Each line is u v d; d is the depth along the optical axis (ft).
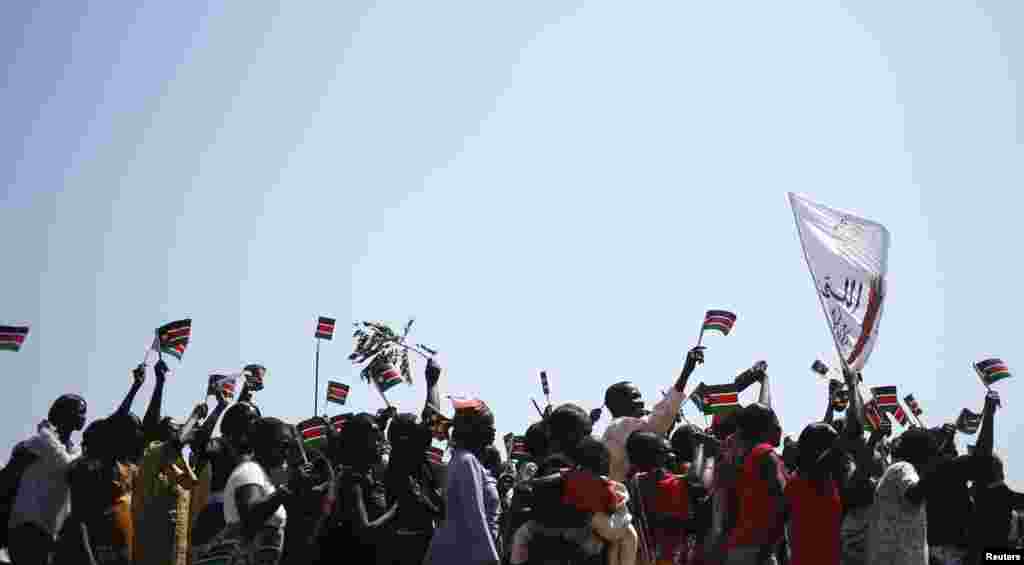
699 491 39.50
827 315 37.96
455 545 36.22
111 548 39.11
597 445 34.76
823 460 36.76
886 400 53.88
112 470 39.65
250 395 44.34
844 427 36.96
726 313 43.09
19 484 42.34
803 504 36.91
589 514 34.04
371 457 36.37
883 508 38.99
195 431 43.27
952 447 47.65
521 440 50.88
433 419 40.70
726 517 37.40
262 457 35.73
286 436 36.11
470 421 38.17
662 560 38.83
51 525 42.16
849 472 41.78
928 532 41.55
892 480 38.91
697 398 46.78
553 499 34.27
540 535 34.30
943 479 41.52
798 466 37.42
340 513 35.55
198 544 38.81
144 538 42.27
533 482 34.73
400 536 36.78
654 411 40.52
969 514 41.52
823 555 36.58
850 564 40.32
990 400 42.06
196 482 43.14
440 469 39.88
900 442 41.70
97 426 39.93
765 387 44.42
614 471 40.91
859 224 38.93
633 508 39.60
